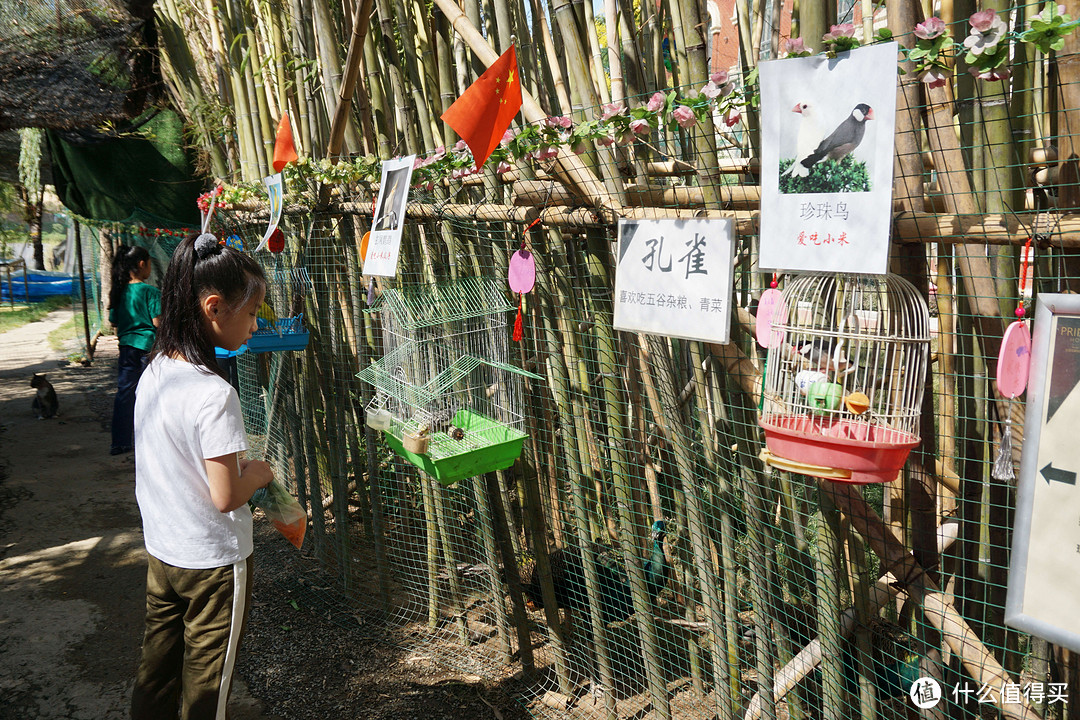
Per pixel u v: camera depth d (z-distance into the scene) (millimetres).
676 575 2781
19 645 2947
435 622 3129
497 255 2557
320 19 3057
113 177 5117
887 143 1249
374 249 2629
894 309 1516
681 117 1634
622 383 2684
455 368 2461
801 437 1358
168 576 1812
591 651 2648
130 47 4270
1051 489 1210
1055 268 1516
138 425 1838
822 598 1894
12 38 3893
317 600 3385
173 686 1951
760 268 1467
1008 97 1464
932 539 1776
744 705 2361
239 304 1801
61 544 3900
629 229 1897
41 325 12859
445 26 2719
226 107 4289
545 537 2621
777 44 2152
